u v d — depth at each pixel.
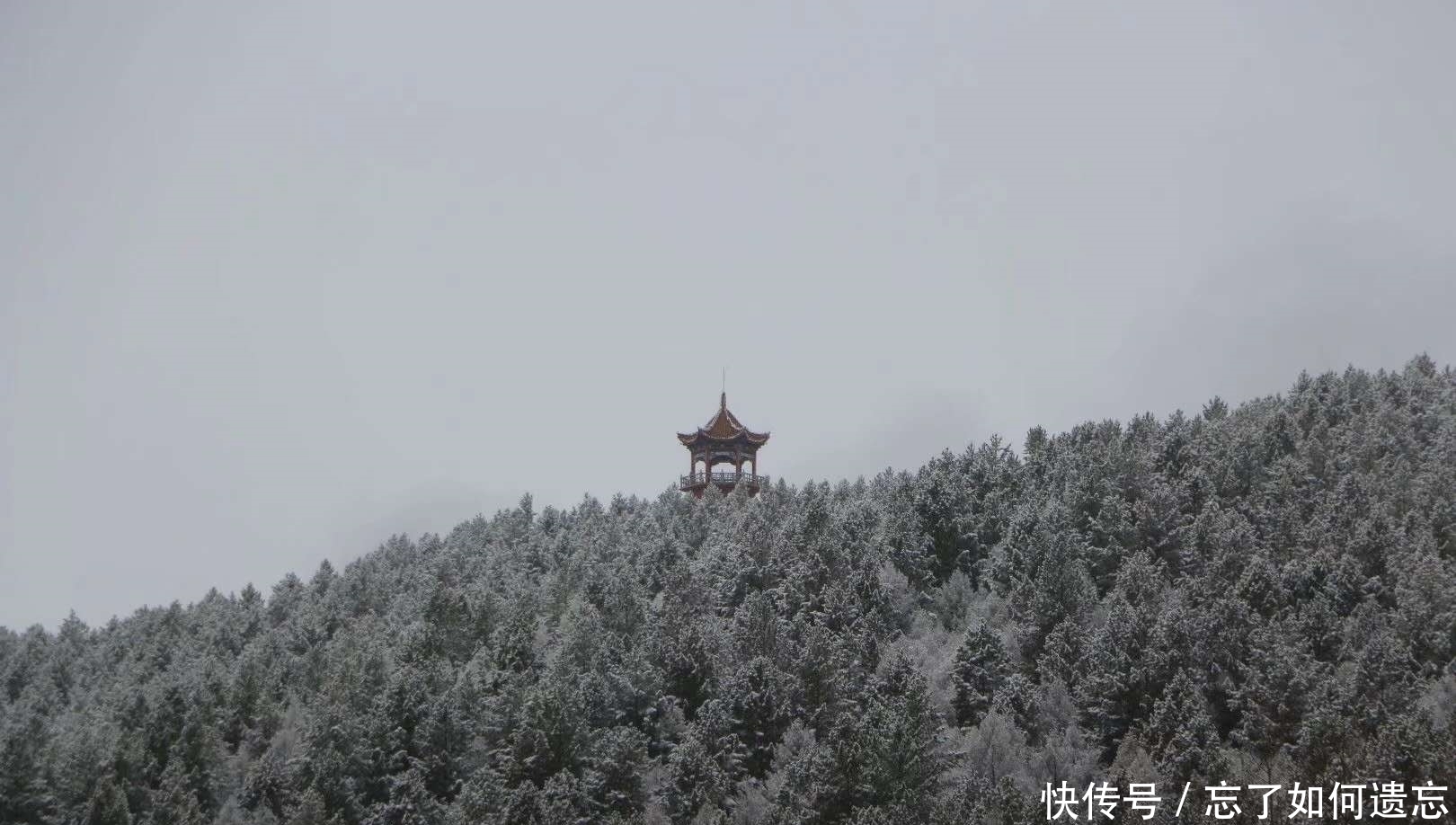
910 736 51.38
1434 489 64.44
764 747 56.44
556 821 50.91
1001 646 60.41
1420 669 51.84
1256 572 59.03
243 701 68.62
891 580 70.25
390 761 58.25
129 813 58.19
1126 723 53.81
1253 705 51.22
